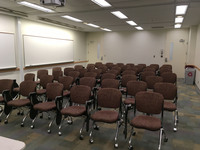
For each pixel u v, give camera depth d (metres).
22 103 3.41
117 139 2.83
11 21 5.71
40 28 6.90
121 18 5.93
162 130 2.64
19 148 1.21
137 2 3.97
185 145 2.66
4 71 5.53
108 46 10.21
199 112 4.07
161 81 4.21
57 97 3.14
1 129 3.18
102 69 6.52
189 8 4.48
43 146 2.62
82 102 3.18
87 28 8.68
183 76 8.86
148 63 9.44
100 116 2.72
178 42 8.72
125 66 7.17
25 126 3.31
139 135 2.97
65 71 6.36
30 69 6.54
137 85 3.64
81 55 10.19
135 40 9.56
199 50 6.54
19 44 5.97
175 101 3.38
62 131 3.12
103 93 3.01
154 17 5.72
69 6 4.41
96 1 3.98
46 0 3.28
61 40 8.21
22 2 4.13
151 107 2.72
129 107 2.79
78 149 2.55
